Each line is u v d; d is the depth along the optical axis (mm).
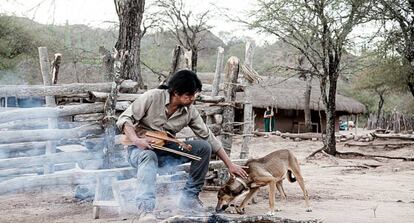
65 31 22984
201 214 5766
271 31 20328
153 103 6164
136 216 6621
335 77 20219
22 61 30594
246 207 7684
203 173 6301
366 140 27406
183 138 8359
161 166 6367
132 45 11133
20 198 8164
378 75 32938
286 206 7992
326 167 16328
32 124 9117
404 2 20484
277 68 24500
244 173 6484
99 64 19031
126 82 7973
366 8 19281
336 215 7219
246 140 9328
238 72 9273
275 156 7391
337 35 19562
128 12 11086
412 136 26844
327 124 20375
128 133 6047
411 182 12500
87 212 7121
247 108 9328
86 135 7652
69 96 7965
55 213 7051
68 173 6938
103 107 7691
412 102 52719
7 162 7176
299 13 19594
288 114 41406
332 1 19000
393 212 7699
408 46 21172
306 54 20359
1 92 7035
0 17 29656
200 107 8859
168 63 31812
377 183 12125
